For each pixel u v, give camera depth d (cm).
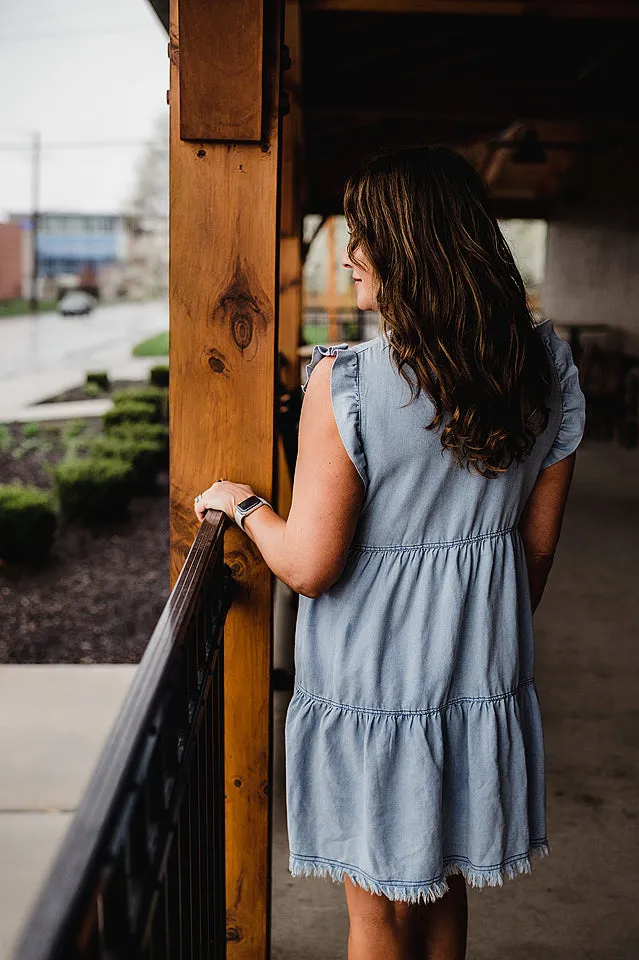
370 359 120
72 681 429
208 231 154
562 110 717
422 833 128
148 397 1551
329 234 1719
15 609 758
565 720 314
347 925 208
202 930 134
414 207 118
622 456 841
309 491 123
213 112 148
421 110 688
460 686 131
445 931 152
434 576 127
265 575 163
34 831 295
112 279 5591
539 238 3198
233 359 157
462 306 117
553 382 132
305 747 135
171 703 96
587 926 208
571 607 434
